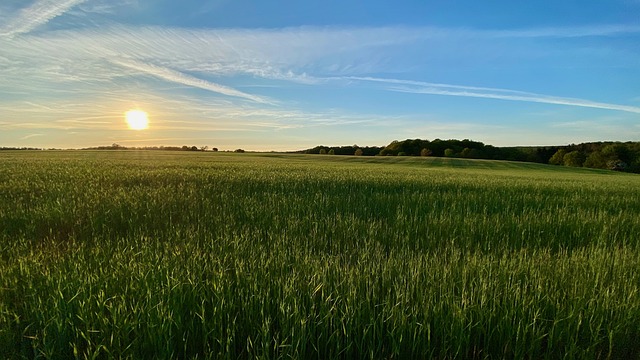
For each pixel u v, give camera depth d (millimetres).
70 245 4559
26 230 5324
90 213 6340
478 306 2865
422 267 3715
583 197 12031
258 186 11562
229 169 19812
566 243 5926
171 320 2486
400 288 3096
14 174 13570
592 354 2602
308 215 6828
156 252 3867
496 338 2771
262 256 3660
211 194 9383
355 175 17844
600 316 2926
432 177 19703
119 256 3711
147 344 2430
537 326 2850
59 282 2904
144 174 14227
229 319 2639
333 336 2572
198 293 2957
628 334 2842
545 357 2637
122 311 2584
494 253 4707
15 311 2770
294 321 2615
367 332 2596
